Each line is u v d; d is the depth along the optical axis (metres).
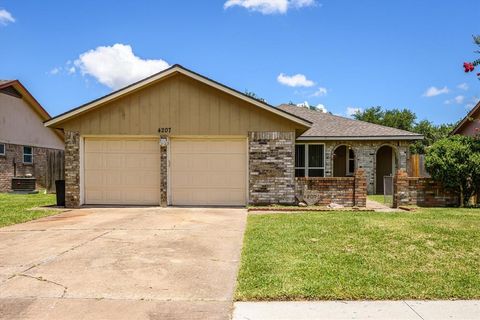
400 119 42.66
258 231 7.62
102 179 12.42
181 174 12.27
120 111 12.11
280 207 11.36
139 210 11.26
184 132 11.98
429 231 7.45
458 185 12.34
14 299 4.20
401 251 6.00
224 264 5.50
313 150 18.59
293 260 5.49
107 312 3.88
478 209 11.44
